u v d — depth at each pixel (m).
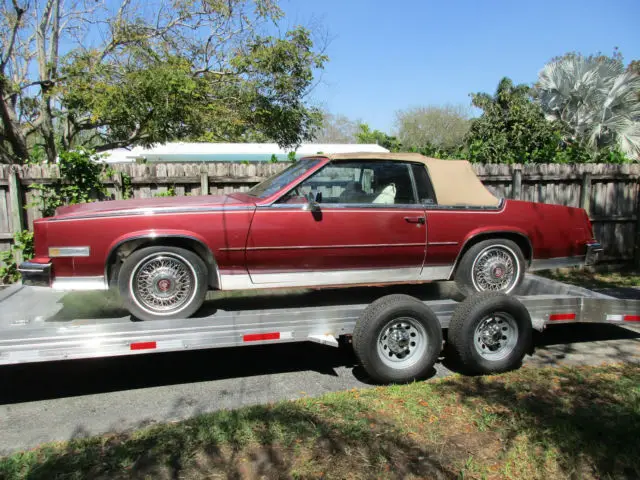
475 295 4.64
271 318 4.27
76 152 7.29
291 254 4.47
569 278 8.98
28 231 7.29
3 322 4.08
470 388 4.34
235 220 4.31
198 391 4.41
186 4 12.63
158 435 3.51
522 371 4.76
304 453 3.28
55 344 3.84
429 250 4.82
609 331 6.16
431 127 39.47
